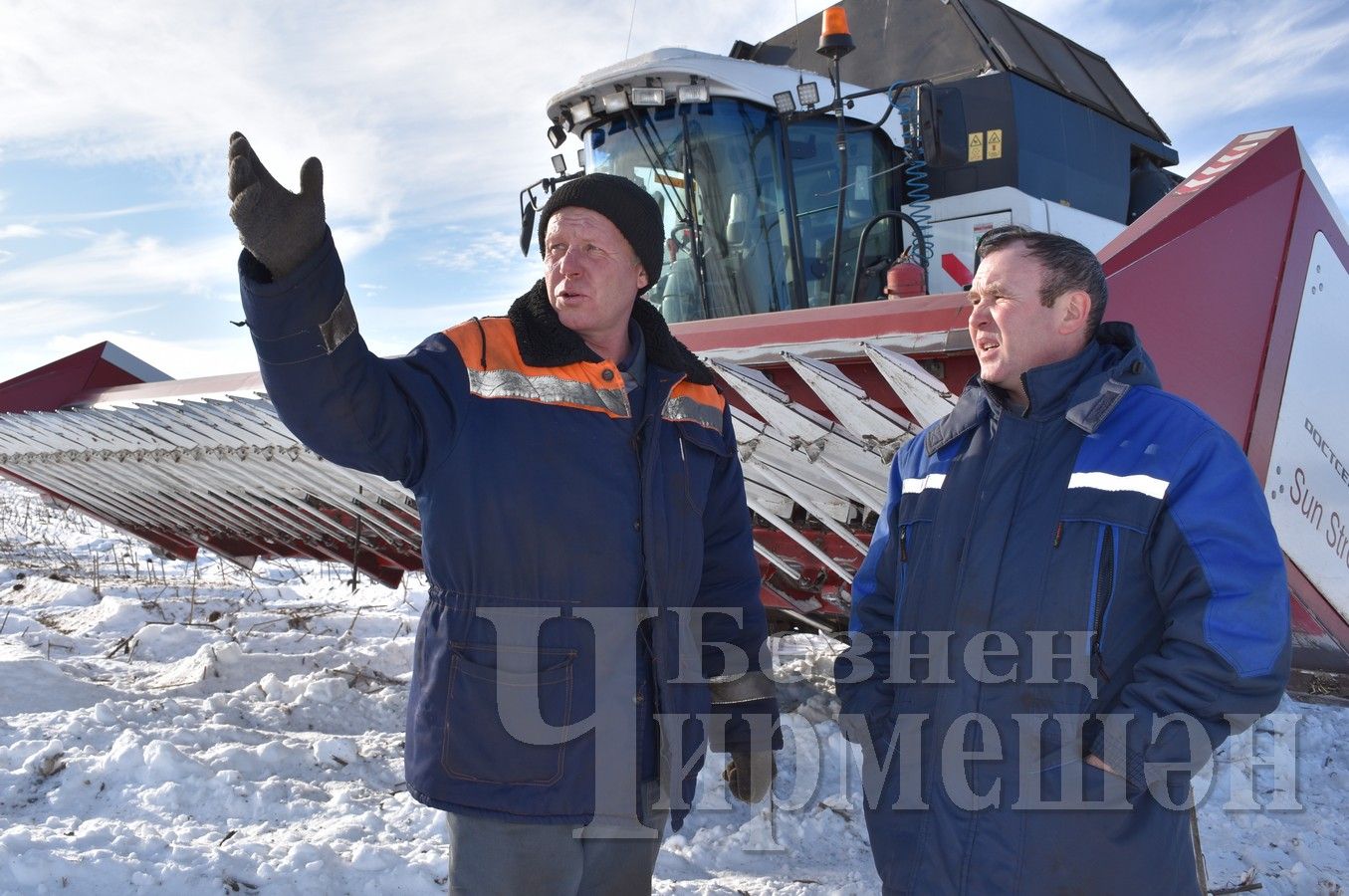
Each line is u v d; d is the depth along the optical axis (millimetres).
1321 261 3760
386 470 1611
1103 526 1615
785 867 2752
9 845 2402
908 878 1718
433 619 1683
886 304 3217
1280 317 3502
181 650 4902
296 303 1424
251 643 5023
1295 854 2861
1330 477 3896
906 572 1857
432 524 1672
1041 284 1745
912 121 4848
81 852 2410
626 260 1771
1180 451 1608
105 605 5805
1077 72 6035
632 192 1774
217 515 5395
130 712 3553
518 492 1645
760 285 4863
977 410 1819
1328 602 3908
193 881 2334
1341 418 3967
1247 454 3432
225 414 4281
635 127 4977
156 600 5984
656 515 1742
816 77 4812
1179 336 3193
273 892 2342
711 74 4707
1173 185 6395
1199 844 1919
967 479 1775
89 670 4426
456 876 1657
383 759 3336
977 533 1711
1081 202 5477
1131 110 6473
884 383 3287
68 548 9125
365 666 4488
